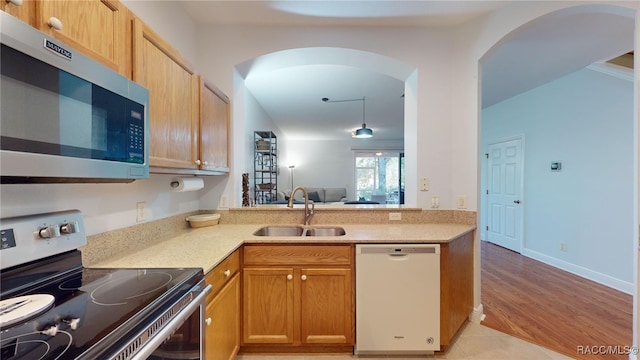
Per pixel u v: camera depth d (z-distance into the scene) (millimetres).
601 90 3188
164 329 863
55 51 784
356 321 1854
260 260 1856
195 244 1715
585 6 1881
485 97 4469
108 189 1417
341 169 8898
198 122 1799
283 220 2453
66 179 1029
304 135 8203
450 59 2451
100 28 1033
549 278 3295
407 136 2727
